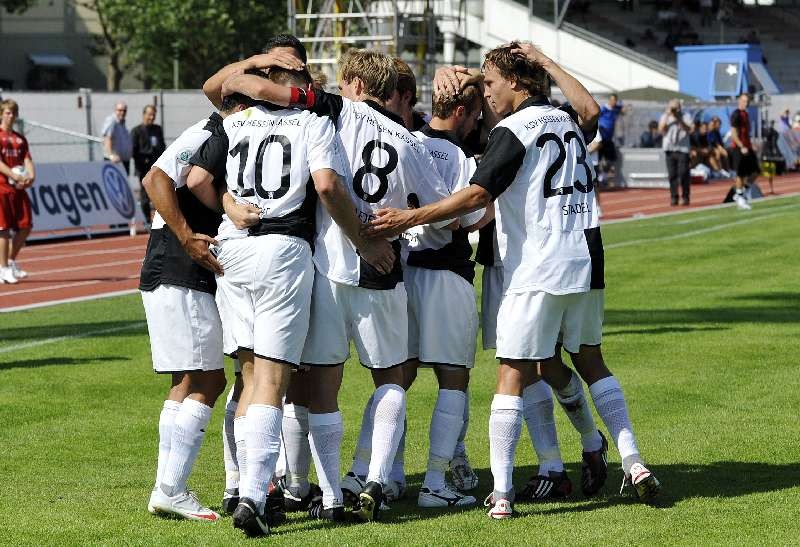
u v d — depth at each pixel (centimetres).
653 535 1777
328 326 1892
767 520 1839
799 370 3059
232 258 1858
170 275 1916
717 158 11631
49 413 2748
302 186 1838
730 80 13262
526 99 1941
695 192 10306
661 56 15850
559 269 1883
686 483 2086
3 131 5350
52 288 5178
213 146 1870
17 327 4019
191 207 1919
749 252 5744
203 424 1947
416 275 2003
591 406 2756
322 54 10731
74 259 6338
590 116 1980
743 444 2347
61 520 1930
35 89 19725
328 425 1912
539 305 1886
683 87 13588
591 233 1930
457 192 1866
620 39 16038
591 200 1945
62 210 7156
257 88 1830
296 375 1997
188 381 1958
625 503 1986
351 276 1877
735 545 1719
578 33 14688
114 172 7606
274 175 1836
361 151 1906
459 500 2014
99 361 3369
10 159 5353
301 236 1847
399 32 10362
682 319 3888
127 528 1881
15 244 5450
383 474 1898
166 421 1952
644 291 4550
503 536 1795
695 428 2486
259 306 1847
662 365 3150
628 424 1967
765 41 17462
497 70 1942
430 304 1989
